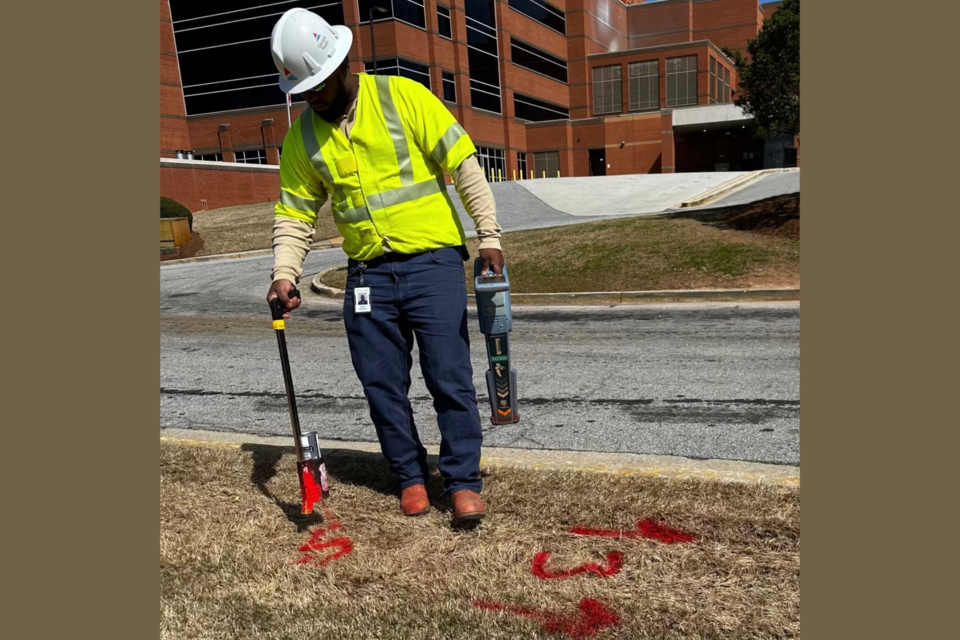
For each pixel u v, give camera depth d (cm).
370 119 283
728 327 777
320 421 488
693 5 6481
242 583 249
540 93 5366
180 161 2981
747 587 232
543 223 2180
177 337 877
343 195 290
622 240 1357
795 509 279
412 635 217
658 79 5591
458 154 288
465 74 4281
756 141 5500
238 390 591
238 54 3894
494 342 300
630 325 823
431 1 3922
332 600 237
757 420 442
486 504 298
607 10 6206
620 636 212
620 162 5375
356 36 3716
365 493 319
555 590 235
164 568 260
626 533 269
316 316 1016
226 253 2069
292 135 296
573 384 558
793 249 1150
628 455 354
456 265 298
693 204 2252
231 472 349
